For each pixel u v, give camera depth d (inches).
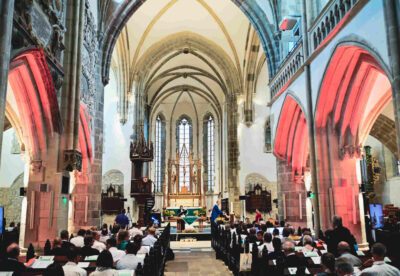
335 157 581.3
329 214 571.5
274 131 832.9
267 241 443.2
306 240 424.2
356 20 445.4
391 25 355.6
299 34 724.7
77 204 765.3
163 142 1959.9
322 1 617.0
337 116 580.7
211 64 1456.7
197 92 1843.0
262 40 874.1
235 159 1370.6
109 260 261.7
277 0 838.5
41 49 452.8
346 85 553.3
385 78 568.4
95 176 789.9
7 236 558.9
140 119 1337.4
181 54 1457.9
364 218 595.8
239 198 1255.5
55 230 521.0
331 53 515.5
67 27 581.6
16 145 1051.3
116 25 858.1
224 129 1642.5
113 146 1288.1
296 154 804.0
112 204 1245.7
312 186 593.3
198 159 1897.1
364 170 1066.7
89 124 733.3
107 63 845.2
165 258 637.9
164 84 1696.6
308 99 610.2
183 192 1859.0
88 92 723.4
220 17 1197.1
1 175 1037.2
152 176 1863.9
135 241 428.8
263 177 1290.6
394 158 1083.3
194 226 1336.1
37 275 289.7
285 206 813.9
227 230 666.2
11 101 581.0
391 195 1086.4
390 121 879.7
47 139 536.4
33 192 522.9
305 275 285.4
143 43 1269.7
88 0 728.3
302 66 630.5
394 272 251.8
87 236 409.4
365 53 491.5
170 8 1172.5
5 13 342.3
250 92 1317.7
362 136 647.1
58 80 537.3
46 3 483.8
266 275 315.9
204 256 743.7
